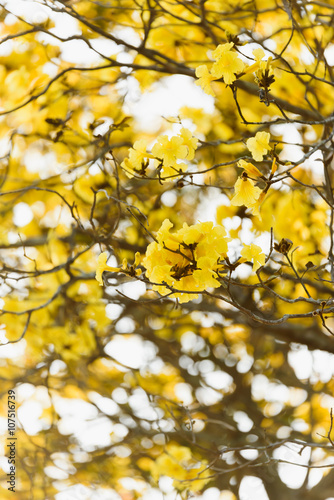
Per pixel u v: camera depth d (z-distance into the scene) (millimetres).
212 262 1709
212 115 4305
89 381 5523
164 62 4191
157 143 2121
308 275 4086
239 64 2006
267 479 5098
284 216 4230
